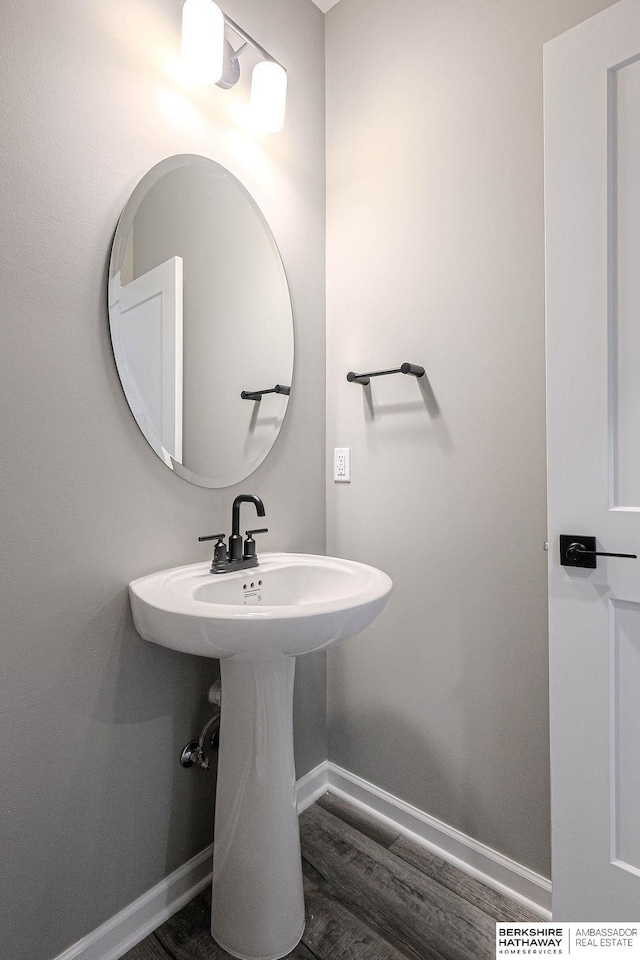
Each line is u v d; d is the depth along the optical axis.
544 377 1.27
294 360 1.66
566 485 1.11
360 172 1.67
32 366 1.03
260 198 1.54
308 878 1.39
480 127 1.38
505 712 1.35
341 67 1.73
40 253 1.04
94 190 1.12
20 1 1.00
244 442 1.48
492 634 1.38
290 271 1.64
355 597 1.06
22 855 1.03
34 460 1.03
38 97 1.03
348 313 1.71
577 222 1.08
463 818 1.44
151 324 1.24
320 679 1.77
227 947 1.18
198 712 1.35
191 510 1.34
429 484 1.50
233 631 0.94
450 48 1.44
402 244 1.56
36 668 1.04
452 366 1.44
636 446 1.03
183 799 1.32
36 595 1.04
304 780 1.71
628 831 1.06
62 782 1.09
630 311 1.03
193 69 1.21
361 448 1.68
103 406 1.15
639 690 1.04
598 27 1.05
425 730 1.52
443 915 1.27
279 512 1.62
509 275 1.33
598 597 1.07
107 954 1.16
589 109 1.06
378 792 1.64
